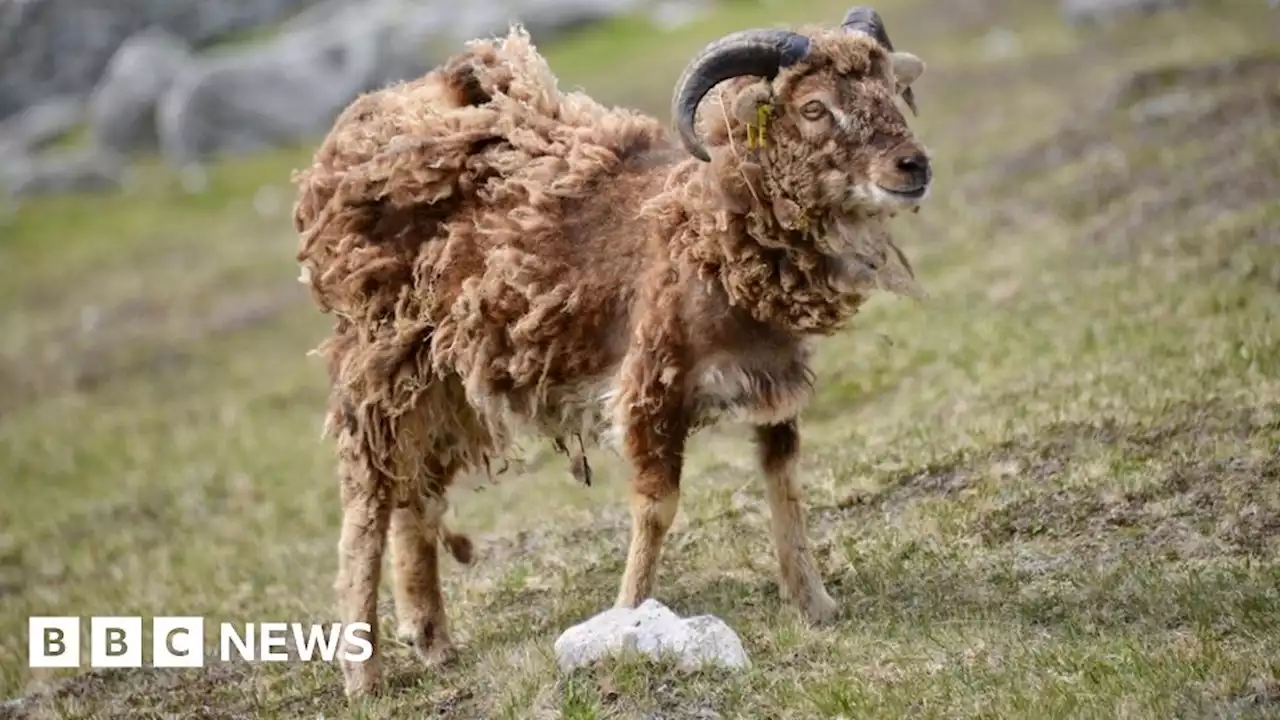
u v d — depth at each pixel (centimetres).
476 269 1877
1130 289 3016
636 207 1834
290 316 5631
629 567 1805
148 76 10062
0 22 11756
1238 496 1972
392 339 1908
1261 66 4750
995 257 3638
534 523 2548
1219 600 1691
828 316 1789
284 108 9719
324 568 2695
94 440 4341
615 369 1830
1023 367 2706
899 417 2645
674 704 1628
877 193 1698
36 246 8062
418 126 1914
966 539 2020
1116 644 1617
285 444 3872
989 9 7762
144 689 2138
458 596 2206
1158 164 3975
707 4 11062
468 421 1980
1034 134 4822
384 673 1909
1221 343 2519
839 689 1594
